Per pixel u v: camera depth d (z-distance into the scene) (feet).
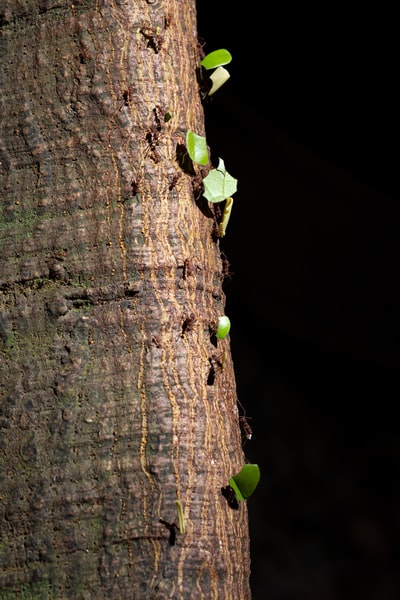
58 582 3.26
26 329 3.37
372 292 8.84
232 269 8.82
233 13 9.17
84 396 3.33
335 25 9.06
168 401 3.33
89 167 3.42
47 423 3.33
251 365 8.85
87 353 3.35
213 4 9.18
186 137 3.43
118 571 3.26
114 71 3.44
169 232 3.40
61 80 3.45
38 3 3.49
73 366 3.34
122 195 3.40
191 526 3.29
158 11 3.49
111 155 3.41
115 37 3.45
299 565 7.20
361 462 8.31
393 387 8.88
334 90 9.31
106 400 3.32
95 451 3.30
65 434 3.31
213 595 3.28
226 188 3.46
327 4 8.93
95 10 3.47
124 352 3.34
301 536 7.47
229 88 9.08
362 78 9.26
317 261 8.83
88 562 3.26
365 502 7.94
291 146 8.75
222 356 3.41
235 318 9.12
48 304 3.37
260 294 8.93
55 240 3.39
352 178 8.80
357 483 8.11
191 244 3.42
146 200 3.40
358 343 8.89
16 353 3.37
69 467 3.30
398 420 8.80
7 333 3.38
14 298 3.39
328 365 8.99
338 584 7.16
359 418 8.79
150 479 3.29
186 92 3.50
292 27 9.16
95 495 3.28
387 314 8.83
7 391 3.35
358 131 9.36
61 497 3.29
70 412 3.32
